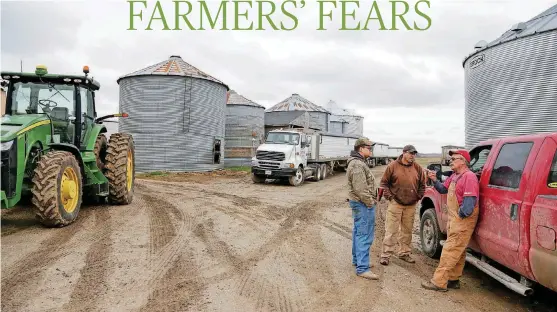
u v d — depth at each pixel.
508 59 20.62
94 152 10.11
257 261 6.05
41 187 7.27
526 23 22.39
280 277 5.38
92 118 10.00
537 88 19.22
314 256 6.41
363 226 5.47
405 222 6.18
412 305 4.57
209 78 26.47
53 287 4.79
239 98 33.62
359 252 5.49
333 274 5.57
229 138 32.22
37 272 5.26
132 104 25.00
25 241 6.67
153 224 8.27
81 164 8.80
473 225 4.86
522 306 4.62
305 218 9.66
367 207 5.45
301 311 4.34
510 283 4.34
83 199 10.73
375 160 37.75
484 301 4.75
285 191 15.57
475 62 23.06
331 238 7.66
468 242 4.93
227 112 32.38
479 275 5.72
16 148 7.00
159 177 21.09
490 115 21.62
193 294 4.71
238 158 32.22
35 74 8.73
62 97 9.06
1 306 4.25
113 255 6.06
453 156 5.03
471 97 23.53
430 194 6.54
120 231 7.55
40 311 4.16
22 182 7.31
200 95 25.70
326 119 49.94
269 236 7.66
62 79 8.94
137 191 13.73
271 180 20.39
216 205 11.06
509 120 20.41
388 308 4.47
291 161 18.03
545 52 19.02
